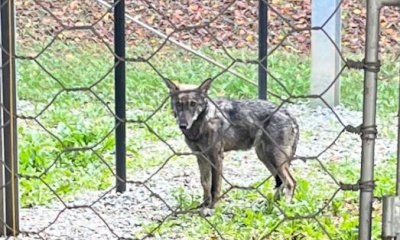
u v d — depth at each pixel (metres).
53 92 17.83
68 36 20.97
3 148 7.64
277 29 20.98
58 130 13.59
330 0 15.78
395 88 15.22
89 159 12.15
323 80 16.06
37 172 11.39
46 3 21.75
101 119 15.43
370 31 4.52
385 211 4.61
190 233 8.62
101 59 20.06
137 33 21.17
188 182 11.24
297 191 10.13
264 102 10.29
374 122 4.58
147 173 11.73
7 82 7.48
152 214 9.43
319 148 13.15
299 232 8.41
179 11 21.97
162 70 19.59
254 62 5.04
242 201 9.92
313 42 16.05
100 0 13.13
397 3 4.49
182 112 9.84
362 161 4.62
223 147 10.09
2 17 7.31
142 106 16.98
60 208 9.72
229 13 21.66
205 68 19.66
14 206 7.82
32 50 20.59
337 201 9.54
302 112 15.69
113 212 9.56
